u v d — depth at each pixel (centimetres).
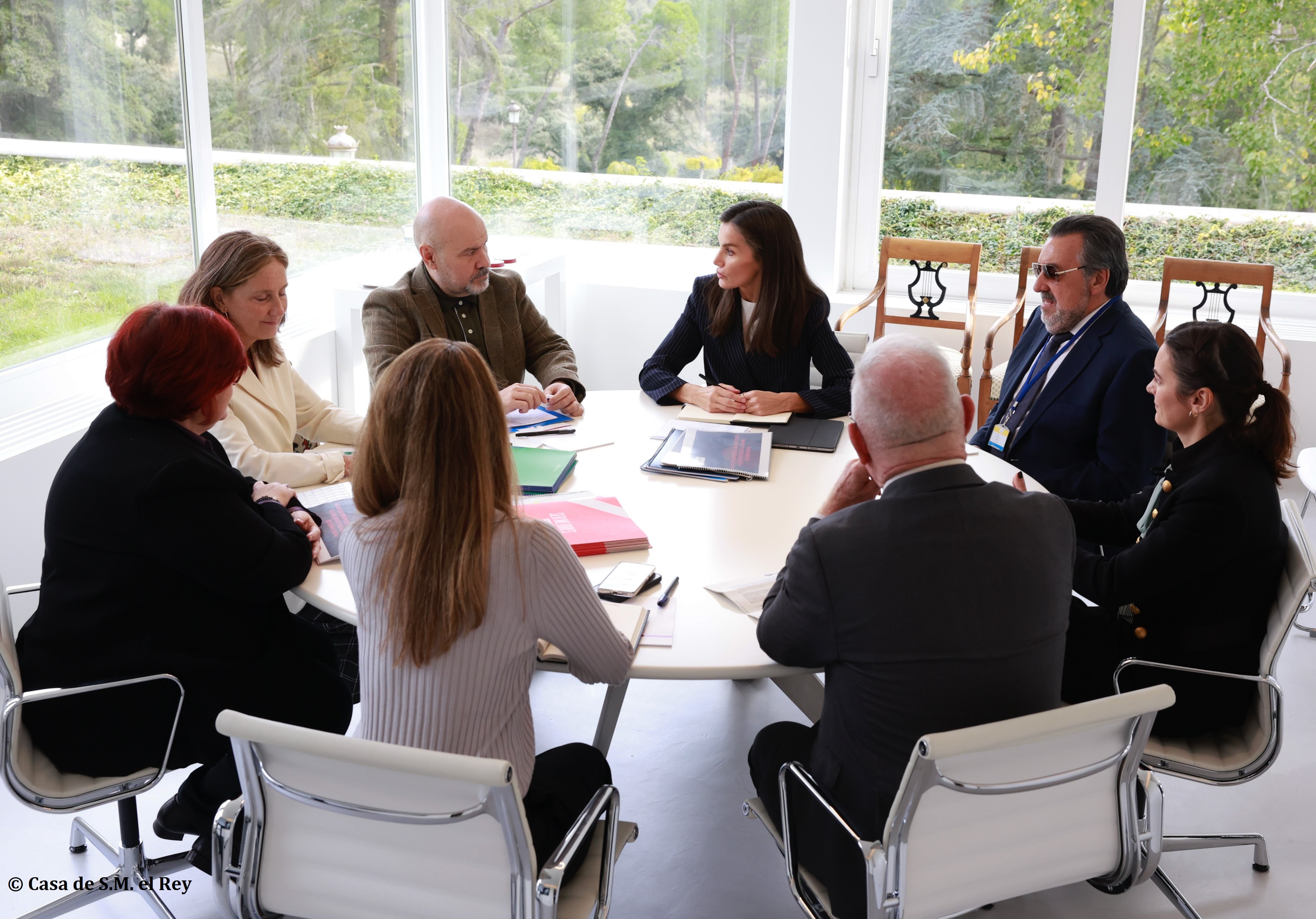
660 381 295
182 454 166
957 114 474
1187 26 435
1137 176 460
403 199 517
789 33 473
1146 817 145
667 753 252
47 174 304
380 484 138
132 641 168
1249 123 439
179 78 357
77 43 311
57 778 168
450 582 131
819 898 149
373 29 471
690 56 490
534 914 128
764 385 305
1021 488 222
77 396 314
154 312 171
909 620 137
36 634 168
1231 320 416
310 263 447
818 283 494
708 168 503
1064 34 450
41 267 305
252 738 123
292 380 262
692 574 184
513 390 274
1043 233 477
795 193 483
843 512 145
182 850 215
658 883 207
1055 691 145
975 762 128
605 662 148
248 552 166
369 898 135
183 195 365
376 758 119
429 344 137
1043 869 141
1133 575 184
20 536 273
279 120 415
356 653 219
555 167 522
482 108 521
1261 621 181
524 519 140
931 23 466
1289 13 422
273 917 140
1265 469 183
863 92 480
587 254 530
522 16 503
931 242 433
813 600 141
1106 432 250
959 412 143
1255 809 230
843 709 145
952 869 136
